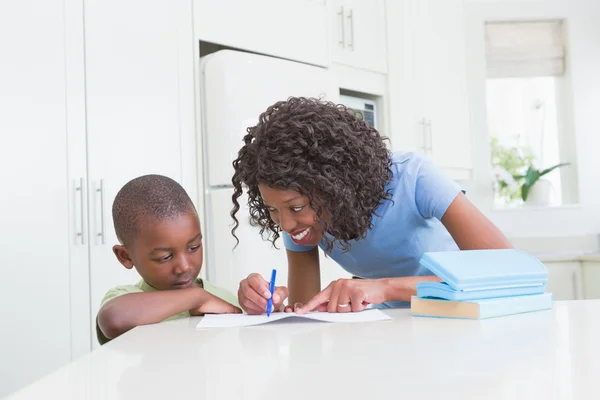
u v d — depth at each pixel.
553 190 3.82
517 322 0.78
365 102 2.92
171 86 2.09
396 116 2.99
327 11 2.65
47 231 1.81
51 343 1.80
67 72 1.86
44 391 0.46
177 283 1.18
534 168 3.76
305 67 2.33
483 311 0.84
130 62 2.00
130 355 0.63
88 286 1.88
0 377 1.71
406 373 0.49
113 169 1.95
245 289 1.03
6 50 1.75
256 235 2.07
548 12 3.71
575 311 0.89
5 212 1.73
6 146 1.74
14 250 1.74
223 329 0.84
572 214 3.70
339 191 0.99
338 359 0.56
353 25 2.78
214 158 2.12
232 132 2.08
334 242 1.22
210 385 0.47
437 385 0.44
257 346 0.66
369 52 2.87
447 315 0.87
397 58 3.01
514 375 0.46
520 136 3.83
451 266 0.88
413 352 0.58
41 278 1.79
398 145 2.99
